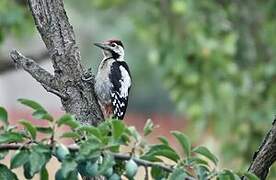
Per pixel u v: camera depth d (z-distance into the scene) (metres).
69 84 6.80
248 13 14.68
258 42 14.56
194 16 14.38
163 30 14.45
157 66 14.89
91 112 6.82
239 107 14.09
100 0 16.11
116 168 5.44
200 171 5.35
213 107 14.15
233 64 14.12
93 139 5.18
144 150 5.48
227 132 14.07
